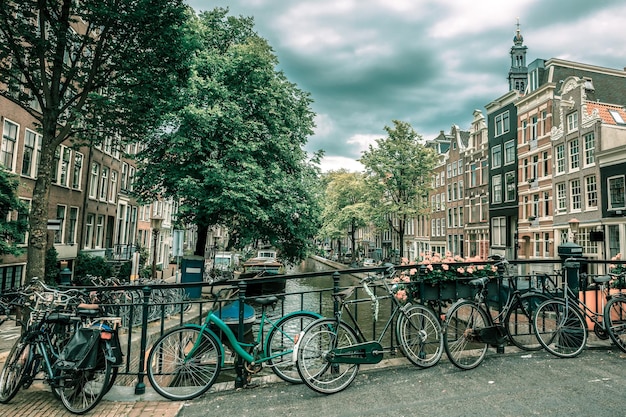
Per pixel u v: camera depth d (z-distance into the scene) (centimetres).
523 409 347
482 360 463
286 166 1795
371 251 6375
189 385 421
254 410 365
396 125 2911
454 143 3978
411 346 455
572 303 516
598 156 2136
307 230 1802
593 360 471
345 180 4925
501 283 512
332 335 413
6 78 679
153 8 698
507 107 3108
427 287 498
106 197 2395
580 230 2288
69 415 366
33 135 1561
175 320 1116
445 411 348
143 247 2773
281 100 1695
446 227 4059
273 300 431
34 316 411
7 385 401
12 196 986
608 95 2759
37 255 600
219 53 1756
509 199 3053
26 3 649
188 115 1398
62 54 675
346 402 374
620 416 331
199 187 1465
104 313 516
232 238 1841
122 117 807
